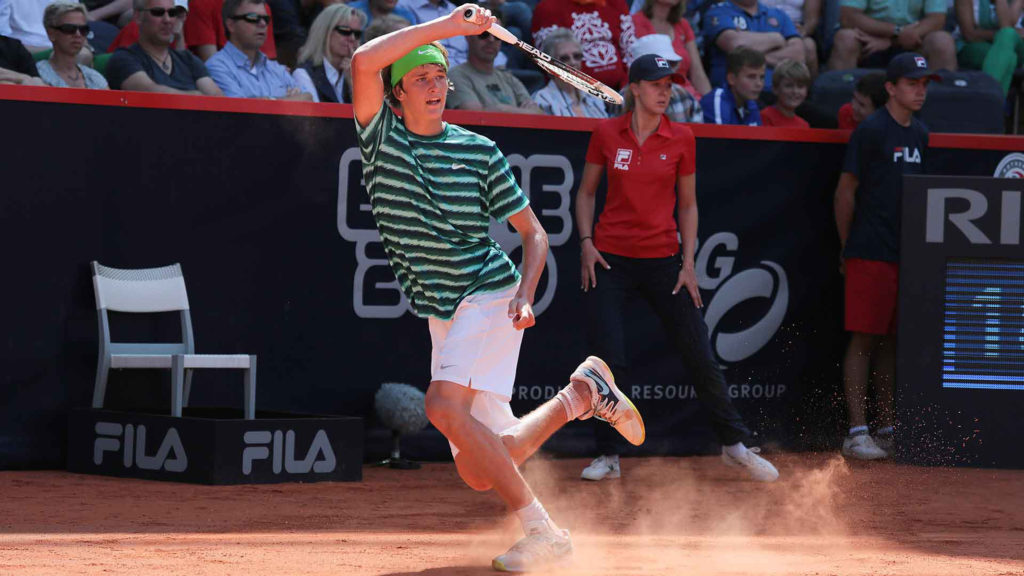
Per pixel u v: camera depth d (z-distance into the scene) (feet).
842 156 95.96
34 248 76.18
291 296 82.64
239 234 81.30
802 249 95.20
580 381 48.80
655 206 76.64
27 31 96.78
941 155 96.17
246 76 92.58
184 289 78.79
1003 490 76.02
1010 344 87.61
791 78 104.06
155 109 78.79
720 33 113.80
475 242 44.83
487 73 98.12
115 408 78.13
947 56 118.21
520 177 87.25
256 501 63.21
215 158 80.48
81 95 76.89
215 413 79.05
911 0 120.37
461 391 44.01
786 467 86.07
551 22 107.14
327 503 63.62
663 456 91.20
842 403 96.07
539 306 87.76
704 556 47.75
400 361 85.35
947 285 87.71
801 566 45.39
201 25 98.89
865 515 63.98
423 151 44.24
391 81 44.42
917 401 87.61
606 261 77.36
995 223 87.30
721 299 92.84
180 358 73.26
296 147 82.43
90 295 77.66
